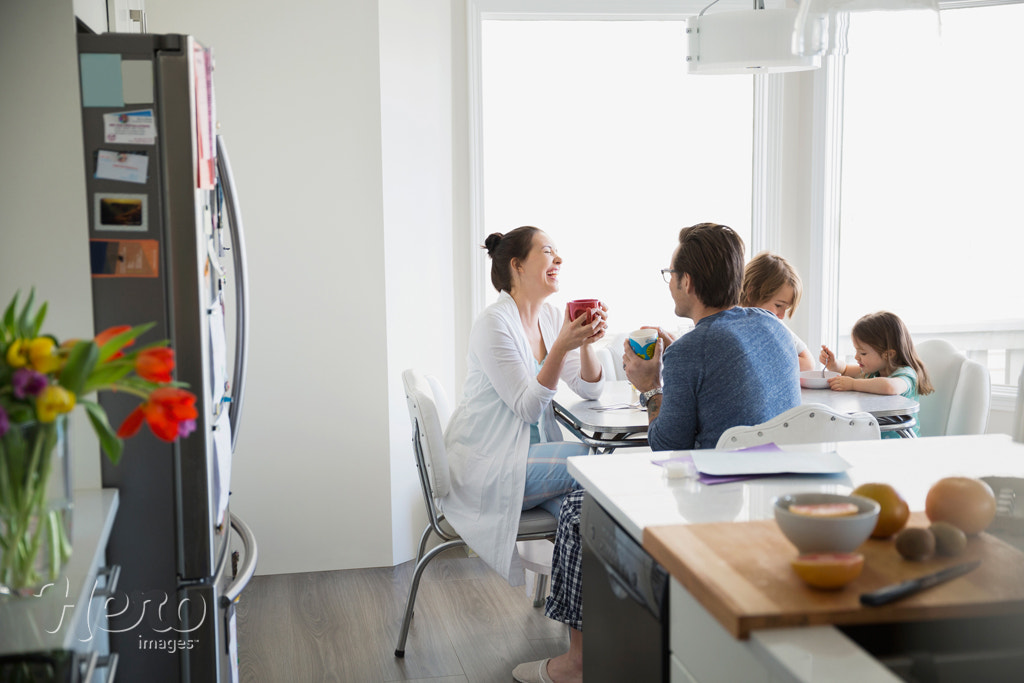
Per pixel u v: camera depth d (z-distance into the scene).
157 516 1.52
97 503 1.42
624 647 1.39
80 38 1.44
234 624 1.78
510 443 2.47
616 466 1.60
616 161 3.86
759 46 2.54
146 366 1.06
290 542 3.28
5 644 0.97
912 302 3.92
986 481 1.25
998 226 3.74
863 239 3.94
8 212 1.45
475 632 2.77
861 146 3.88
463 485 2.51
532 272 2.60
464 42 3.54
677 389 1.97
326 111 3.13
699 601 1.04
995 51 3.67
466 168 3.60
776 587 1.00
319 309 3.20
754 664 0.97
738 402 1.94
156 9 3.00
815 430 1.90
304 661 2.58
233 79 3.07
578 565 2.16
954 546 1.08
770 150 3.90
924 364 3.27
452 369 3.65
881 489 1.16
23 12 1.43
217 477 1.60
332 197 3.17
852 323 4.00
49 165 1.46
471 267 3.64
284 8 3.08
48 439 1.05
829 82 3.80
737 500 1.37
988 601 0.95
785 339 2.04
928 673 0.97
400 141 3.28
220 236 1.82
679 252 2.07
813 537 1.04
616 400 2.76
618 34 3.80
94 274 1.47
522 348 2.56
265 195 3.12
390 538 3.34
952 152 3.79
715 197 3.96
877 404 2.66
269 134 3.11
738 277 2.06
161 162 1.47
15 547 1.05
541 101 3.79
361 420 3.28
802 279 3.97
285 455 3.24
